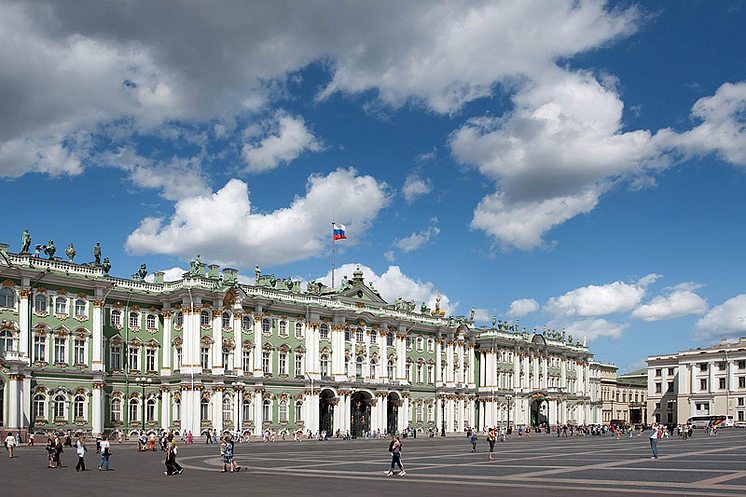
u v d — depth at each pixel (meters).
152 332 112.12
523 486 44.19
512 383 172.38
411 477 50.56
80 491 42.34
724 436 140.25
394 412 141.62
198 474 53.66
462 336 159.00
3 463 63.22
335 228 138.75
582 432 167.62
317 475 52.38
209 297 113.00
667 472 53.47
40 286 98.38
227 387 113.62
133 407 108.38
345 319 132.62
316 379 126.19
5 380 91.12
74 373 100.00
